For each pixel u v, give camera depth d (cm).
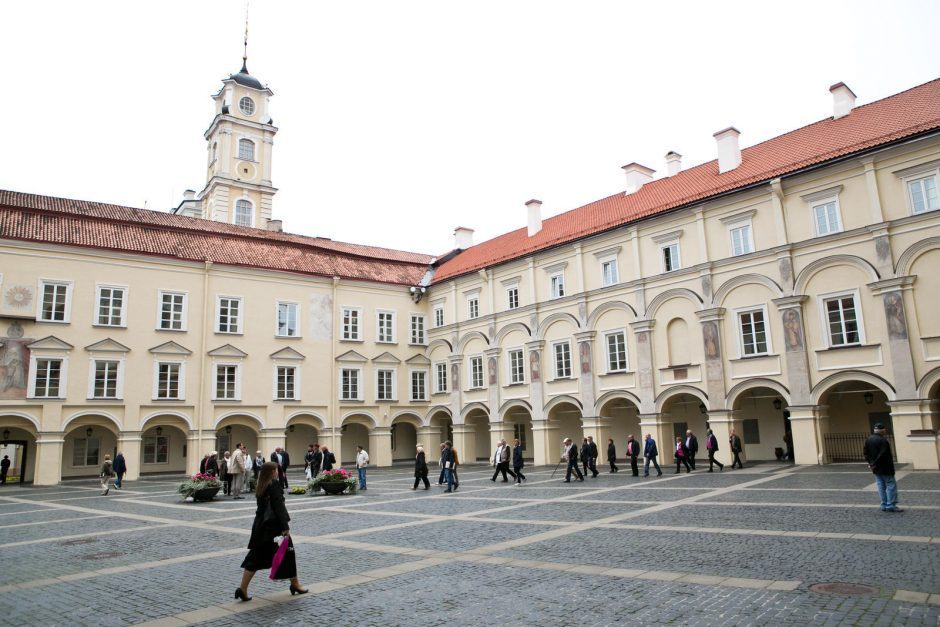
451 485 2475
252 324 4091
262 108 6350
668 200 3425
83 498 2600
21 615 873
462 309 4531
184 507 2177
